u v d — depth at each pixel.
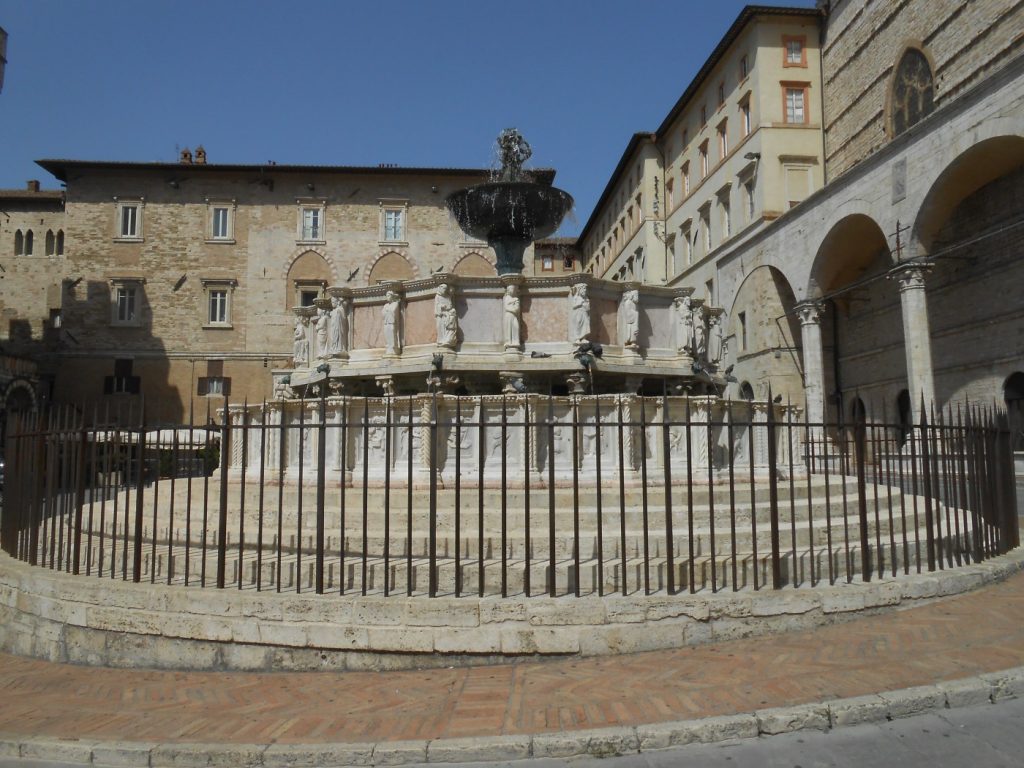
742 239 41.97
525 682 6.57
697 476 10.76
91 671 7.59
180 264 48.38
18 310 55.16
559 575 7.79
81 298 47.81
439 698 6.30
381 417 10.60
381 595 7.49
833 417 37.12
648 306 13.83
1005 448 11.51
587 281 12.91
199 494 12.47
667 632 7.32
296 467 11.26
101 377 47.28
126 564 8.15
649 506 9.70
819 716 5.70
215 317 48.56
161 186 48.69
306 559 8.37
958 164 23.39
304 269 48.97
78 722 6.06
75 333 47.44
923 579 8.65
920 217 25.00
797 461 16.19
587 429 10.56
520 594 7.57
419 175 49.94
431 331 13.25
